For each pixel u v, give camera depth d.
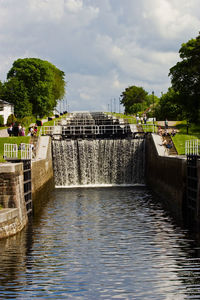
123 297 19.72
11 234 30.45
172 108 106.06
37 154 56.03
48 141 61.28
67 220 36.28
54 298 19.64
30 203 39.34
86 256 25.77
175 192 43.41
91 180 65.62
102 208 42.16
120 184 64.75
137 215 38.38
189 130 71.56
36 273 22.78
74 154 65.25
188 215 38.38
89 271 23.08
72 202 46.34
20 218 32.41
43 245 28.11
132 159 65.31
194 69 79.19
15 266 23.91
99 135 71.44
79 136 70.31
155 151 57.12
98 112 138.38
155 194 52.53
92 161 65.44
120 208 42.09
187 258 25.19
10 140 62.84
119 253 26.33
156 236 30.50
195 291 20.34
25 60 116.50
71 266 23.92
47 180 55.84
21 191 33.69
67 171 65.06
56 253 26.36
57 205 44.34
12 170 31.25
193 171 37.75
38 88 116.25
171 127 74.69
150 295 19.94
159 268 23.50
